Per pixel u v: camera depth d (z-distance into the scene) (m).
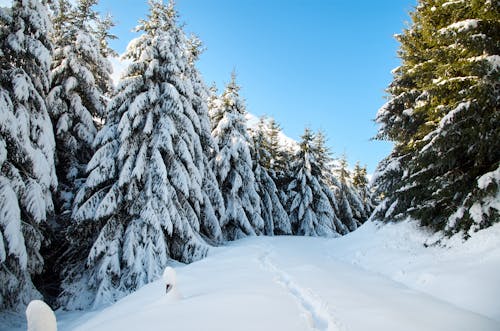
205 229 17.42
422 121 11.60
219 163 20.38
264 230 26.20
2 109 9.02
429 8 10.02
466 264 6.73
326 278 7.20
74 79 14.69
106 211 11.17
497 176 7.07
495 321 4.71
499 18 7.17
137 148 12.26
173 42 13.62
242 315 4.40
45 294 13.04
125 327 4.33
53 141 11.27
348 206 35.59
